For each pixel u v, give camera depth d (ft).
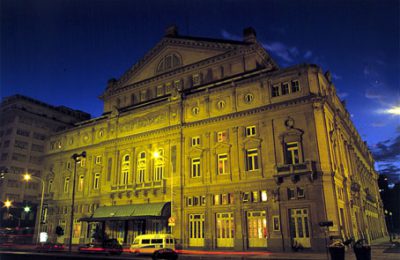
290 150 114.42
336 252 63.46
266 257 85.76
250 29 150.51
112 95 190.19
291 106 116.57
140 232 139.85
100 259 79.36
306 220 105.40
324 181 105.09
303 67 118.42
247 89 128.16
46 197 185.57
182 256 90.99
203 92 138.00
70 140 186.09
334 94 143.23
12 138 258.98
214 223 121.70
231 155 124.88
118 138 159.74
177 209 130.41
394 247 118.01
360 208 146.51
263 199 114.93
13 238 201.46
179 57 170.19
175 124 141.28
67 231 167.94
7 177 247.70
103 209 150.51
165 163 140.26
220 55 153.28
